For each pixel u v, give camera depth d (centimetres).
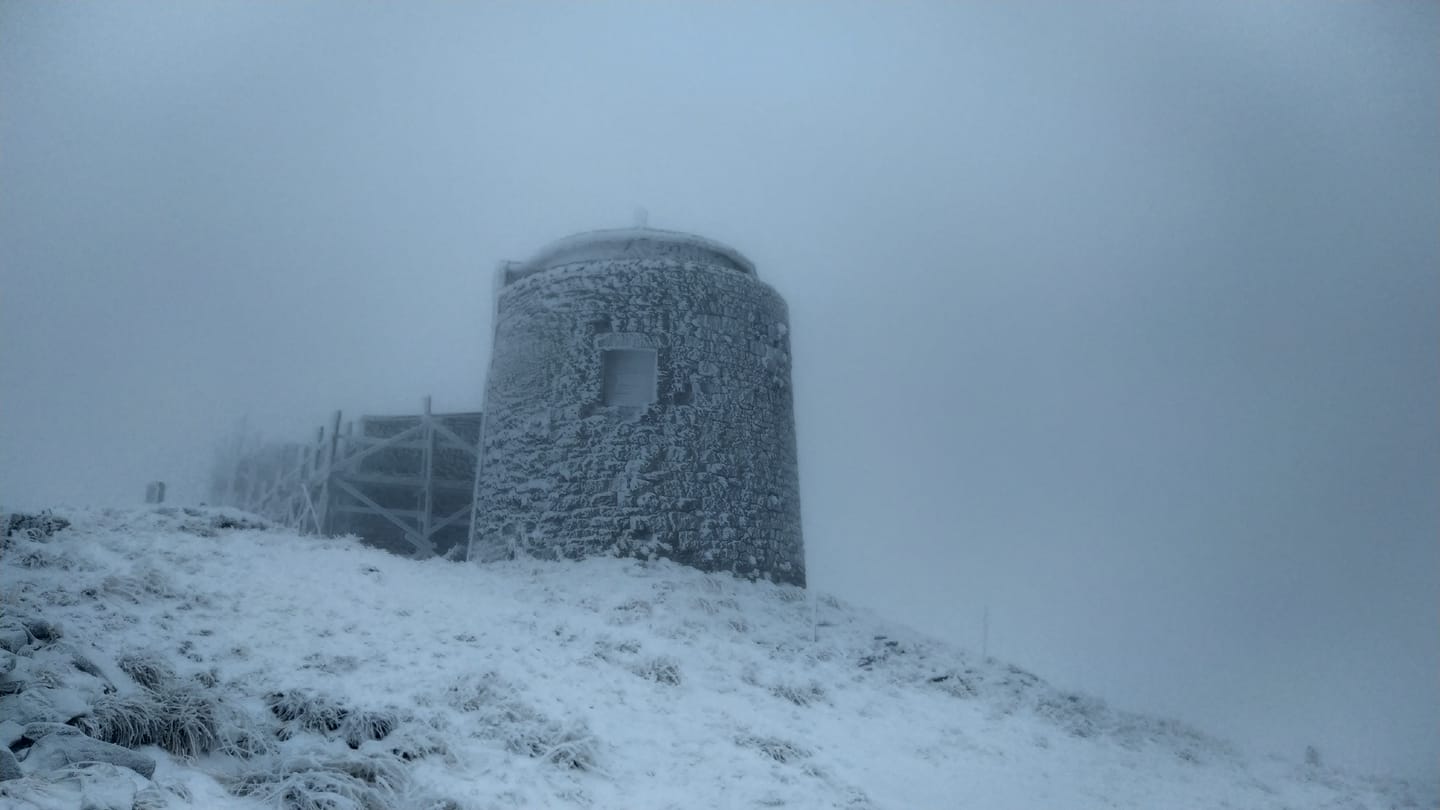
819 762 1058
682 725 1105
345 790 727
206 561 1410
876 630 1889
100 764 646
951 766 1163
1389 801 1351
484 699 1009
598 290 2131
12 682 739
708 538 2009
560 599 1678
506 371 2220
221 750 778
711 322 2158
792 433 2314
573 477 2011
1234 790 1290
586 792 863
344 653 1091
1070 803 1102
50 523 1429
